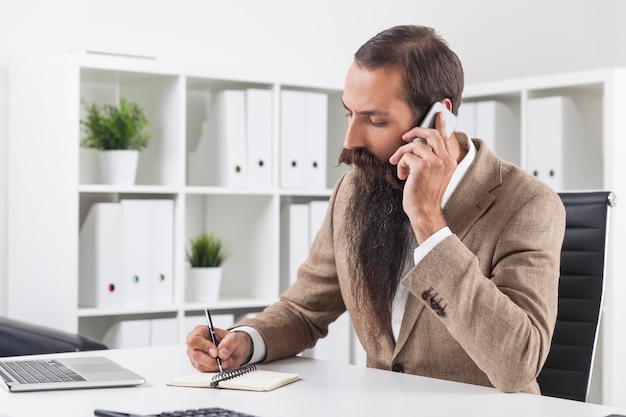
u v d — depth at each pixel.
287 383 1.75
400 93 1.82
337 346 3.92
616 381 3.70
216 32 4.04
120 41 3.81
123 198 3.69
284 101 3.79
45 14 3.65
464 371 1.93
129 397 1.61
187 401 1.58
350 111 1.88
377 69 1.83
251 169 3.71
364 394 1.64
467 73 4.72
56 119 3.33
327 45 4.34
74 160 3.28
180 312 3.51
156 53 3.89
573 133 3.96
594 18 5.08
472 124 4.19
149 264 3.50
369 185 1.95
